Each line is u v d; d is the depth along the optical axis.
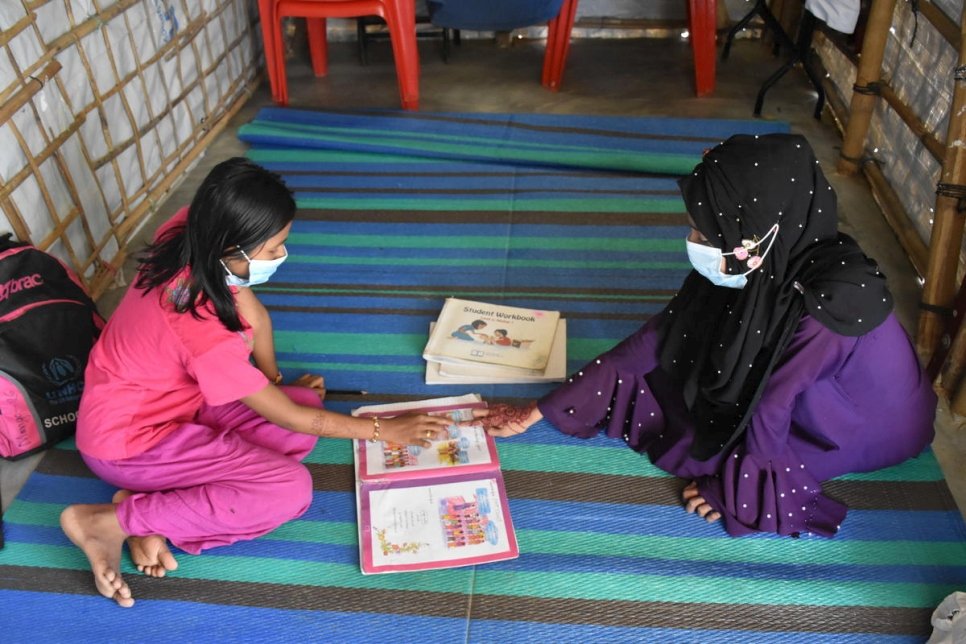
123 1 2.73
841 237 1.60
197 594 1.76
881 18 2.84
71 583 1.79
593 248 2.79
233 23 3.70
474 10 3.50
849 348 1.64
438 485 1.95
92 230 2.65
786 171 1.51
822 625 1.68
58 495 1.99
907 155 2.92
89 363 1.79
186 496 1.76
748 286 1.61
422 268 2.71
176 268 1.62
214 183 1.53
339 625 1.70
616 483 2.00
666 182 3.14
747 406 1.74
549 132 3.45
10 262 2.04
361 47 4.12
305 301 2.58
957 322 2.18
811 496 1.87
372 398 2.22
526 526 1.89
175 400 1.82
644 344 1.93
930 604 1.72
